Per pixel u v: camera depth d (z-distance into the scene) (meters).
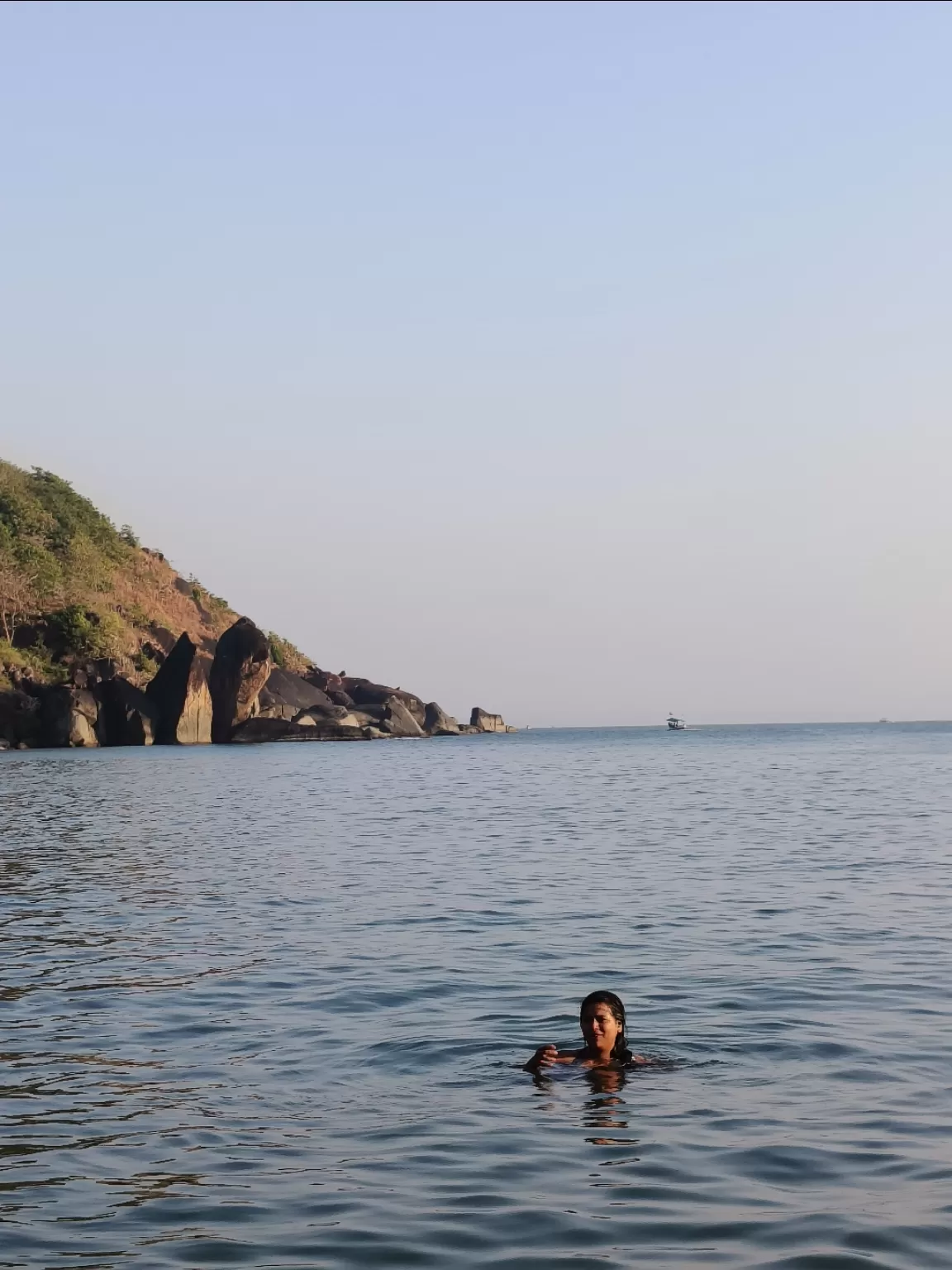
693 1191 8.74
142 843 36.09
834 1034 13.24
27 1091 11.43
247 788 65.12
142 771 85.25
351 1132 10.18
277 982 16.16
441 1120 10.48
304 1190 8.87
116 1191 8.87
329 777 77.25
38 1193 8.85
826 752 125.00
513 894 24.31
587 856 31.38
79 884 26.59
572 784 69.19
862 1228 8.02
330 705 175.12
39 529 170.88
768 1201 8.52
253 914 21.95
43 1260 7.72
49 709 135.00
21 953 18.38
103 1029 13.76
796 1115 10.48
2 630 148.38
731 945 18.48
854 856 30.47
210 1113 10.73
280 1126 10.35
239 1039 13.28
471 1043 13.09
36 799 56.47
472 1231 8.10
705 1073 11.84
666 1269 7.49
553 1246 7.85
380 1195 8.75
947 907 21.88
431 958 17.70
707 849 32.69
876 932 19.41
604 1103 10.93
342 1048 12.91
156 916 21.92
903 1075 11.66
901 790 58.62
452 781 73.44
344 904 23.12
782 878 26.31
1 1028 13.87
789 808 47.94
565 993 15.42
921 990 15.29
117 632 156.88
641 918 21.14
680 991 15.47
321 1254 7.77
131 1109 10.86
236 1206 8.58
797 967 16.75
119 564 192.50
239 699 152.00
